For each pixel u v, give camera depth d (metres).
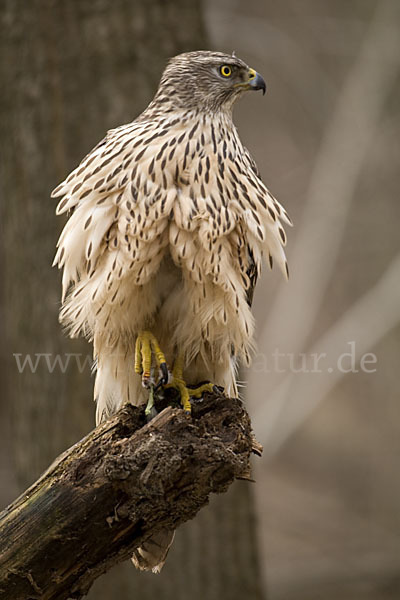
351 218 25.12
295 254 21.81
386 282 21.44
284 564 19.44
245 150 8.27
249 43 21.78
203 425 6.57
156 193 7.35
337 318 25.48
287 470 24.81
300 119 26.09
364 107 22.97
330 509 22.84
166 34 11.35
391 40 23.33
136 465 6.09
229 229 7.47
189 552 11.48
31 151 11.21
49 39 11.15
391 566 18.61
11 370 11.87
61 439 11.20
